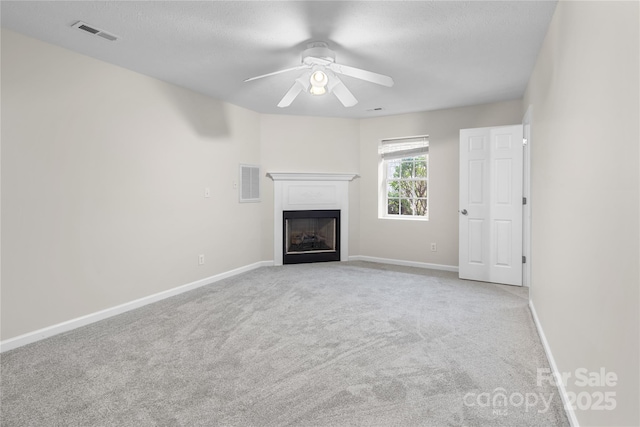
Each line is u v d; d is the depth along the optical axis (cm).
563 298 212
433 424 180
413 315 337
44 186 296
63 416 188
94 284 333
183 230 427
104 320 333
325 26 273
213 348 269
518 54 324
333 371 233
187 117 432
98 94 336
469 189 470
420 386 215
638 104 113
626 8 123
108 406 196
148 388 214
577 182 185
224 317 336
